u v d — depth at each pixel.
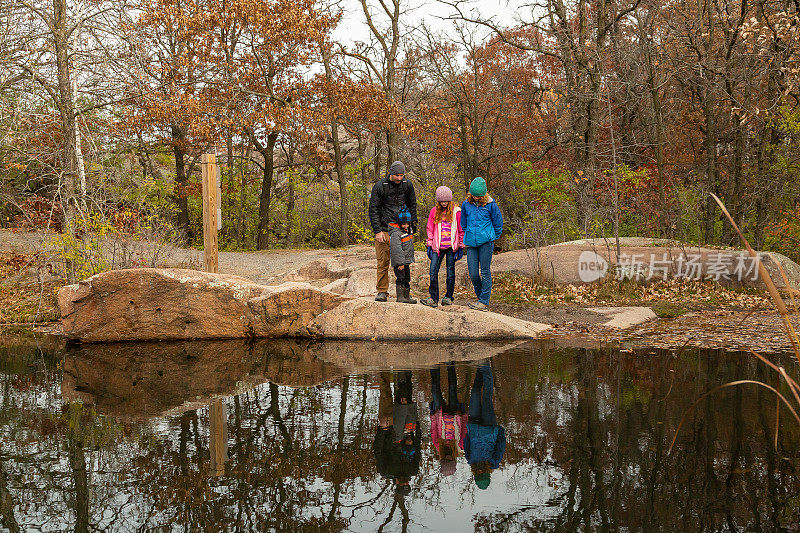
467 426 3.77
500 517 2.46
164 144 22.20
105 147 13.21
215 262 9.32
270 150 23.91
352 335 7.77
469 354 6.45
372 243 21.25
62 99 11.02
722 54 16.34
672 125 22.16
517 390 4.71
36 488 2.84
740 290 11.27
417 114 24.20
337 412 4.17
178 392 4.87
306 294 8.09
